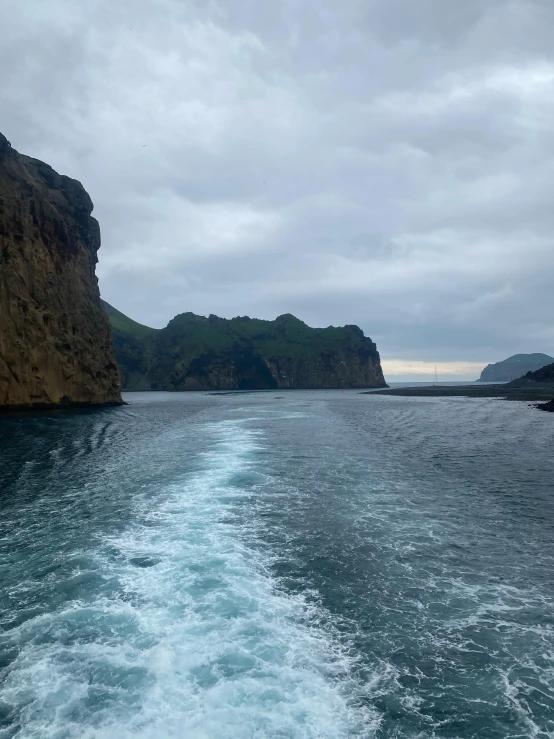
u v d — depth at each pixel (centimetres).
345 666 770
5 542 1334
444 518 1568
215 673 738
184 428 4362
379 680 737
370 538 1374
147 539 1355
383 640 848
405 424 4725
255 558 1216
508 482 2077
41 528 1454
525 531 1445
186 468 2370
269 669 751
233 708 660
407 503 1742
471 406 7638
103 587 1043
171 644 816
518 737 628
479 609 966
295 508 1670
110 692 694
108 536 1380
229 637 841
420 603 989
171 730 616
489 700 697
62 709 659
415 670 765
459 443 3288
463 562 1208
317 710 664
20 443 3278
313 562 1195
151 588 1037
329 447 3092
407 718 657
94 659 775
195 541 1337
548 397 9575
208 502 1742
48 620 904
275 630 870
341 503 1738
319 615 930
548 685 731
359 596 1015
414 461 2581
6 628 878
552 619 929
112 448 3058
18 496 1841
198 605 960
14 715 648
